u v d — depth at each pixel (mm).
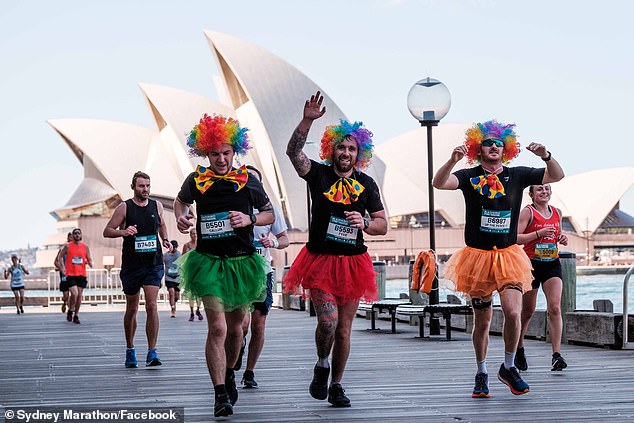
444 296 25172
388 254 82062
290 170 57406
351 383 7379
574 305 11070
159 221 8906
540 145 6277
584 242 79812
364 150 6062
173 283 19688
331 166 6117
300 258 6113
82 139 64438
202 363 9234
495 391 6730
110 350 11125
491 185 6316
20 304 23797
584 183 73438
